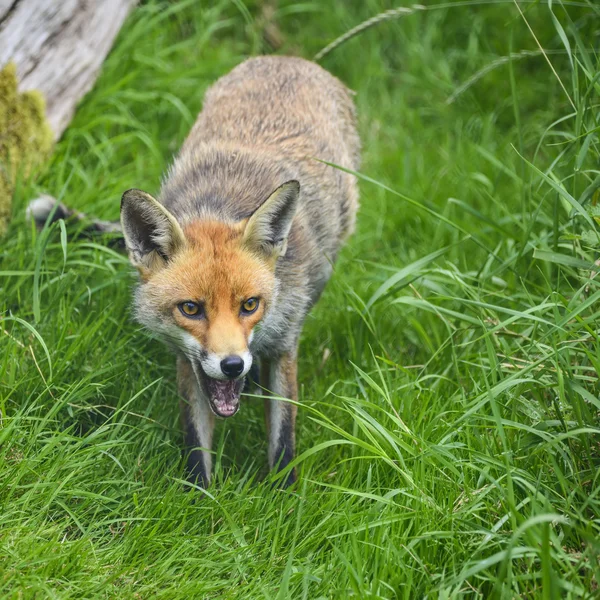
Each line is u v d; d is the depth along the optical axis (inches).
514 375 273.4
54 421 303.3
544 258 303.4
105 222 414.3
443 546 261.1
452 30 607.8
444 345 333.4
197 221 316.5
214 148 363.9
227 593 251.0
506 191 485.7
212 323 290.5
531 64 571.5
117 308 372.8
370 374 358.9
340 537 273.0
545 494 267.7
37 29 442.0
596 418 281.0
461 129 549.3
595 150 343.3
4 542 252.2
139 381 342.0
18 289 360.8
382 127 561.0
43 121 440.5
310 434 341.1
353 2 617.0
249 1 604.4
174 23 565.9
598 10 357.4
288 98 395.9
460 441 298.4
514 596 236.4
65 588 245.1
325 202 374.0
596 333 279.1
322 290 381.7
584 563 234.5
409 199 333.1
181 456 317.7
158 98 521.0
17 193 405.1
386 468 299.3
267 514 283.4
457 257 438.0
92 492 285.0
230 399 299.6
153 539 265.9
